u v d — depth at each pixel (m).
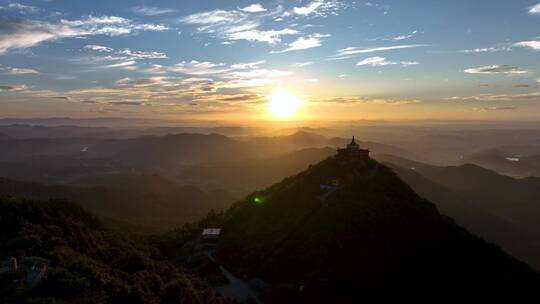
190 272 95.88
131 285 63.75
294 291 83.44
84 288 56.53
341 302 78.81
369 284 83.38
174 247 120.81
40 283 55.19
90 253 82.81
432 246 96.06
